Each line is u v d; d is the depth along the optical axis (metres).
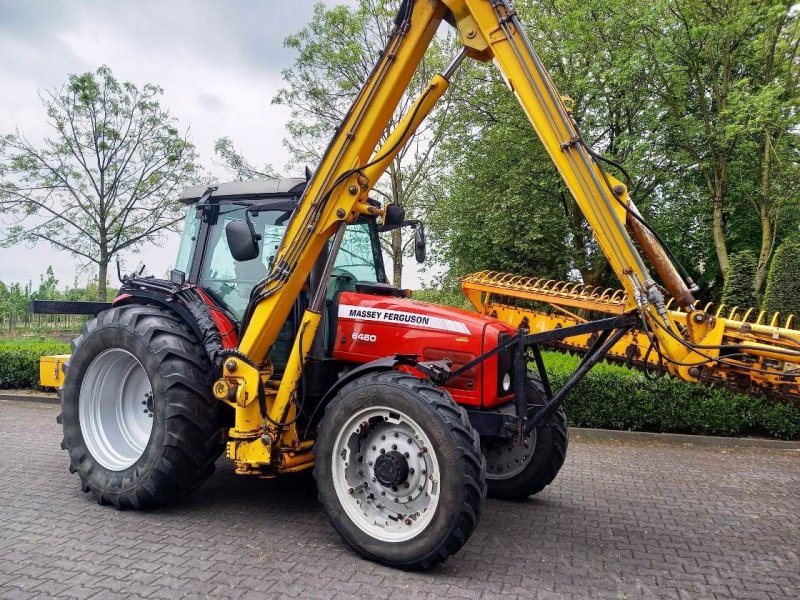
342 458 3.73
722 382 4.04
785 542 4.22
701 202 14.16
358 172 3.96
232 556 3.58
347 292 4.62
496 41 3.65
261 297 4.08
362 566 3.51
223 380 4.08
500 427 4.02
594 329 3.72
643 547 4.04
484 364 4.16
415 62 3.93
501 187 15.81
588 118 14.41
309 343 4.04
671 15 12.45
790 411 7.40
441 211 15.67
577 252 15.66
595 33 13.58
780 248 10.08
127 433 4.78
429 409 3.43
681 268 3.80
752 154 13.20
